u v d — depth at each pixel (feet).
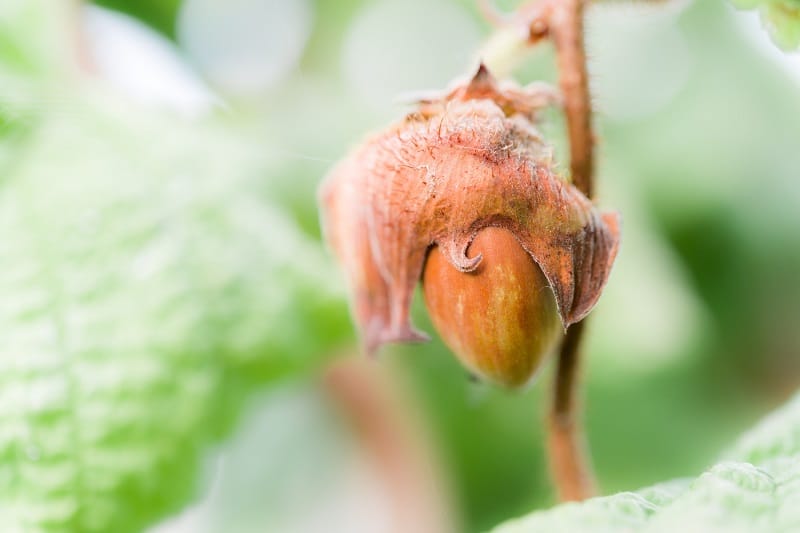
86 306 0.94
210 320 0.96
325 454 1.29
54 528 0.90
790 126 1.55
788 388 1.46
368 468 1.15
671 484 0.84
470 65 0.85
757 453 0.86
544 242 0.78
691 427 1.36
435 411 1.31
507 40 0.83
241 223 0.99
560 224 0.78
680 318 1.26
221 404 0.95
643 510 0.78
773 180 1.52
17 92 1.02
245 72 1.33
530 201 0.78
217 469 0.93
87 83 1.05
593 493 0.85
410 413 1.15
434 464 1.14
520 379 0.80
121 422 0.92
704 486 0.78
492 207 0.79
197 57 1.29
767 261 1.51
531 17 0.83
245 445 1.32
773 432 0.87
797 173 1.52
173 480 0.92
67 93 1.03
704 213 1.51
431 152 0.79
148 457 0.92
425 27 1.54
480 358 0.80
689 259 1.53
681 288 1.30
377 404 1.12
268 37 1.37
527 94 0.81
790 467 0.80
